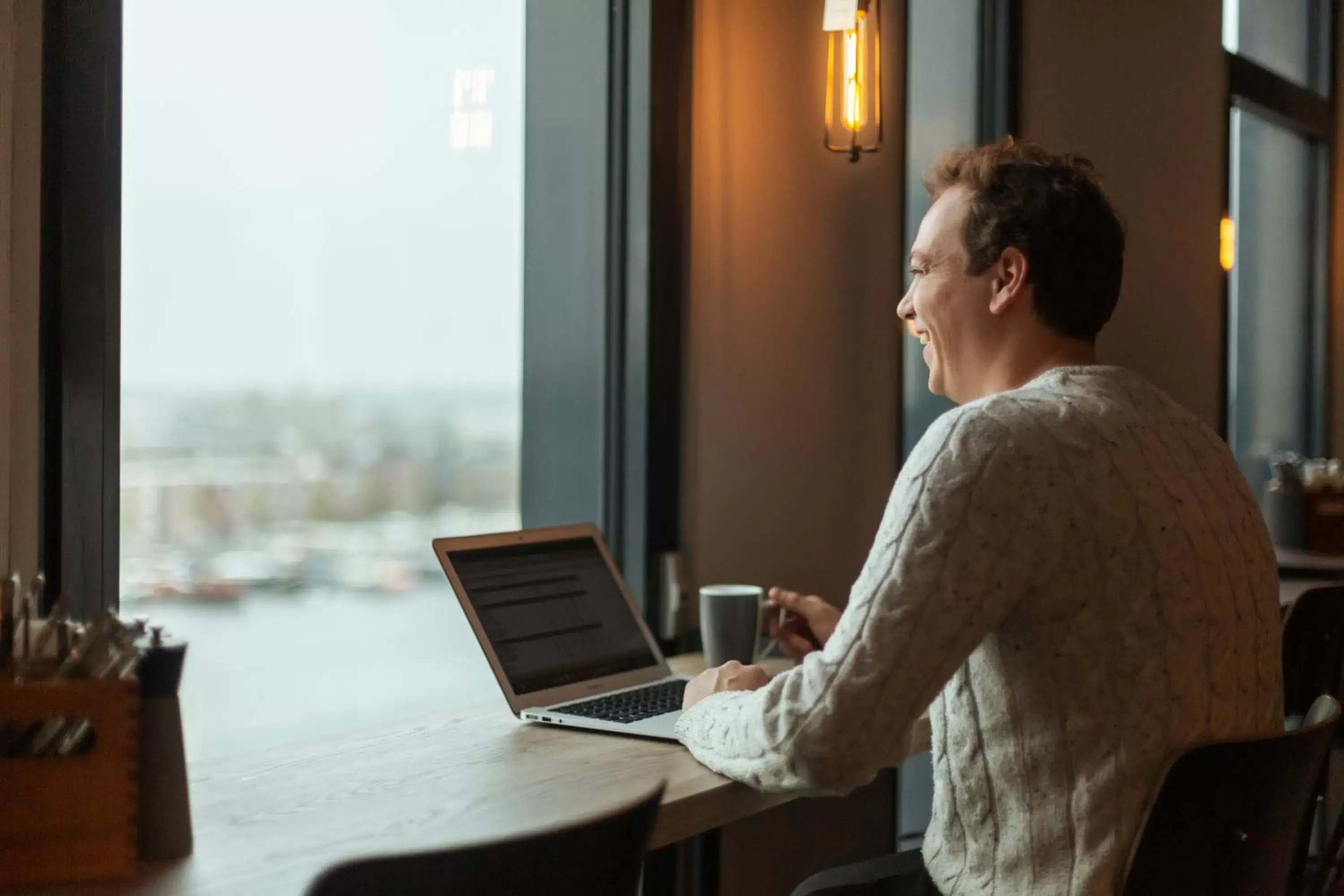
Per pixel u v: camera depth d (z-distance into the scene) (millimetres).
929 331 1513
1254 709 1298
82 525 1500
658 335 2223
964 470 1212
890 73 2752
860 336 2701
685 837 1303
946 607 1185
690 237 2279
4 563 1400
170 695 1118
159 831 1109
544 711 1666
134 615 1585
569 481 2246
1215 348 4047
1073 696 1238
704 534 2338
